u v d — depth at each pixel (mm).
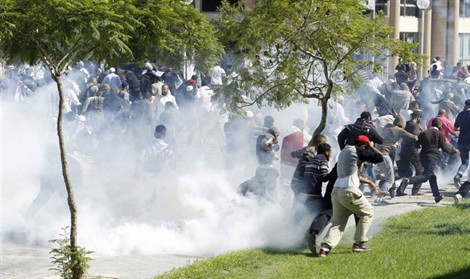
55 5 15648
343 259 18219
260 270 17406
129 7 16516
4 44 16734
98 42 16547
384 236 20828
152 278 16953
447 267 17391
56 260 16578
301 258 18438
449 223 22328
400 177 27453
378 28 21500
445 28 71562
